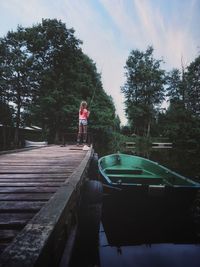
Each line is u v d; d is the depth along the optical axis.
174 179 8.29
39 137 33.91
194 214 6.98
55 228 2.19
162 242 5.40
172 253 4.89
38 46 29.03
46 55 29.97
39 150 12.69
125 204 6.98
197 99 52.88
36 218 2.32
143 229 6.09
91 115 31.45
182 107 52.91
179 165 17.39
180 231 5.97
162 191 6.55
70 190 3.53
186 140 45.62
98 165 9.37
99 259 4.58
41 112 28.20
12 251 1.65
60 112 27.91
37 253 1.62
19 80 29.41
